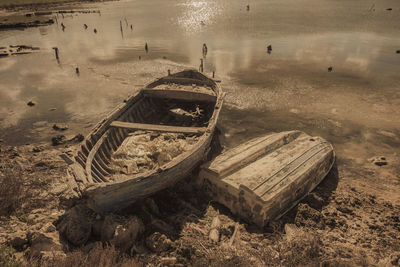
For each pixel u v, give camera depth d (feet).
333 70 86.17
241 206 30.50
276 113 60.23
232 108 62.75
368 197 35.96
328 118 57.57
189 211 31.19
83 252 22.54
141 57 105.09
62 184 35.29
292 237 25.52
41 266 18.86
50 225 24.62
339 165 43.37
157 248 24.29
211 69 88.74
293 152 39.04
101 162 33.96
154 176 28.71
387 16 199.31
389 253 26.14
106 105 65.05
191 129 39.55
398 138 49.96
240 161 35.14
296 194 33.14
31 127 55.16
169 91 51.98
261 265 22.24
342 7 258.78
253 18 199.00
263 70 87.30
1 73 88.94
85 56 109.19
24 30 175.22
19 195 30.48
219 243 26.27
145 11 263.90
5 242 22.48
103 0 383.86
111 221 24.66
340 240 28.02
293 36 137.49
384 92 69.56
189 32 154.51
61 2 351.46
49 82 80.84
